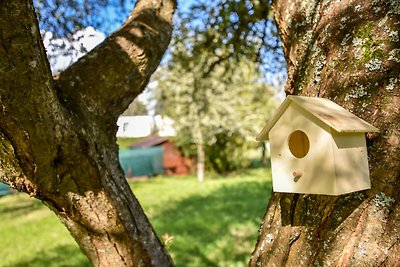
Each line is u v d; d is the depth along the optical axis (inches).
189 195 469.1
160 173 742.5
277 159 52.0
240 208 366.3
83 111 61.8
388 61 45.2
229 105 582.9
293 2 56.6
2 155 53.3
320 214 47.2
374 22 46.9
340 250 44.3
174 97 509.0
